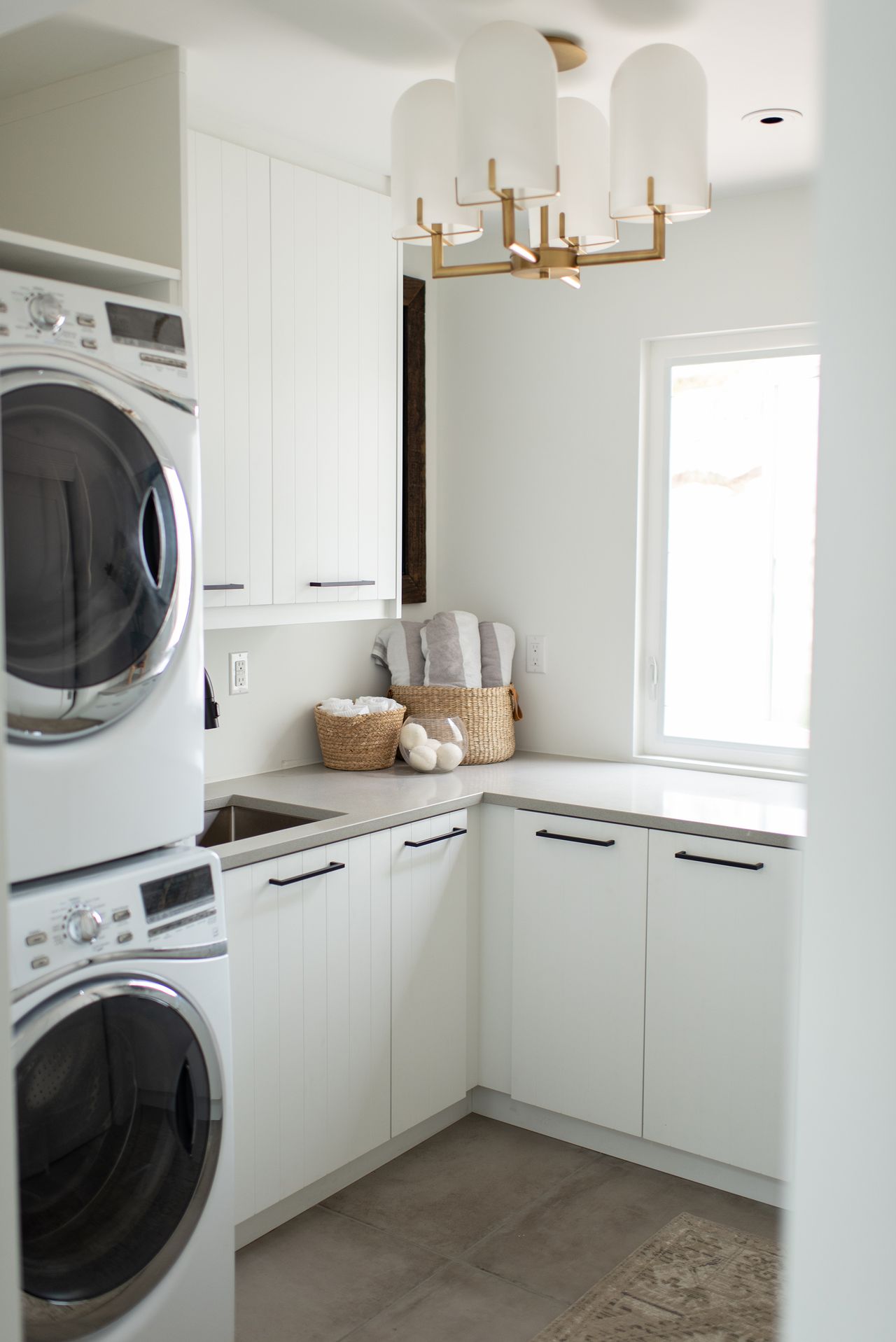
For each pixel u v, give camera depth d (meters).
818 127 0.38
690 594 3.40
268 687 3.22
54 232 2.42
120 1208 1.82
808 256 3.07
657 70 2.05
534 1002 2.96
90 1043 1.76
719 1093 2.67
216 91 2.43
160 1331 1.88
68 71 2.32
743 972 2.62
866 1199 0.38
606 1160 2.89
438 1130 3.04
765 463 3.27
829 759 0.39
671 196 2.09
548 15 2.09
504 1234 2.55
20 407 1.67
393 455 3.04
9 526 1.66
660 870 2.72
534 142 1.97
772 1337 2.18
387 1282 2.38
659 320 3.31
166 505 1.90
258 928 2.39
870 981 0.38
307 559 2.80
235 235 2.55
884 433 0.37
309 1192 2.65
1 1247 0.76
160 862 1.91
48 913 1.70
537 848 2.92
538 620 3.60
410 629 3.55
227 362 2.55
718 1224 2.58
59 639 1.74
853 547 0.38
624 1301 2.30
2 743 0.77
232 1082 2.07
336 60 2.28
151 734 1.90
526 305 3.54
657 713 3.46
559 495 3.53
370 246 2.92
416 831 2.79
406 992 2.80
